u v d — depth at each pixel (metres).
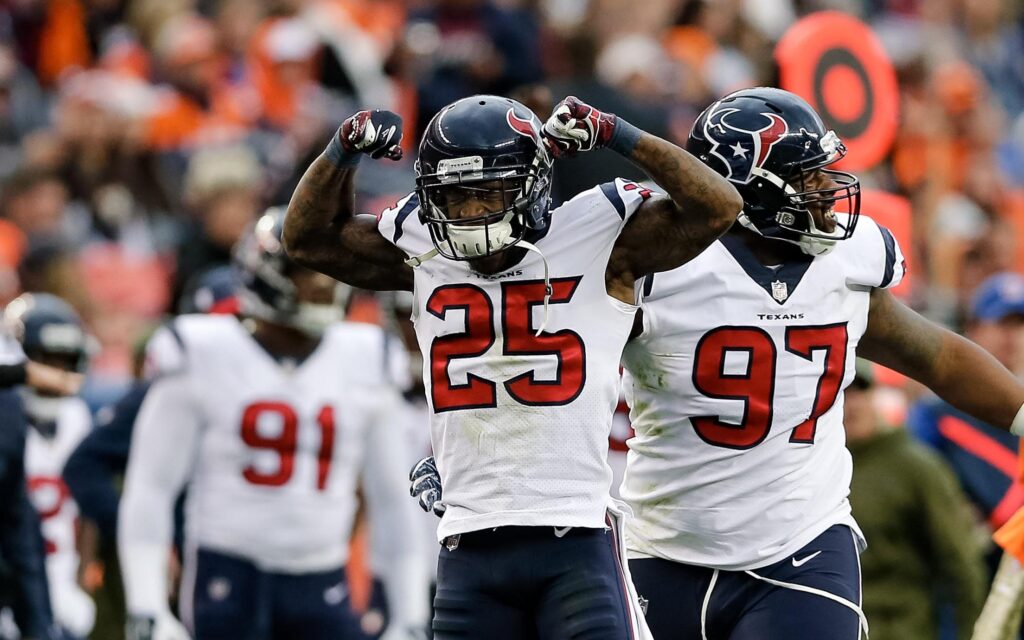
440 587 14.86
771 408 15.61
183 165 35.97
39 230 33.06
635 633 14.63
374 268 15.25
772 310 15.52
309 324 20.64
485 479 14.53
